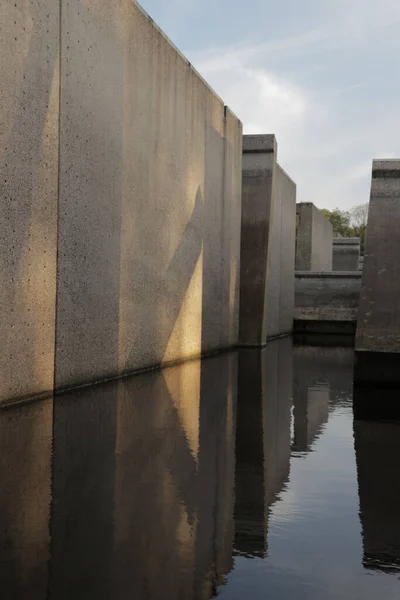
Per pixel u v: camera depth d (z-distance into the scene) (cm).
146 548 269
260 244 1400
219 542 279
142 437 474
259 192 1406
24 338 598
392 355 779
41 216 616
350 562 262
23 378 600
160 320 935
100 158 729
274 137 1398
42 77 609
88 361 722
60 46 638
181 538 282
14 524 292
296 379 841
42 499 327
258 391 727
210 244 1172
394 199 802
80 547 268
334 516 317
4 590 228
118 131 773
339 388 762
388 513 322
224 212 1261
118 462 402
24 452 416
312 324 2081
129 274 820
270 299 1675
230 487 360
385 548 277
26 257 595
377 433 514
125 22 785
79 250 691
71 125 664
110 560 256
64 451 422
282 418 570
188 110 1027
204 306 1151
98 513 310
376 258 792
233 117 1309
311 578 246
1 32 543
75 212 679
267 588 236
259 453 441
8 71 555
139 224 846
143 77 845
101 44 723
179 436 483
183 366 966
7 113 556
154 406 602
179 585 236
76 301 689
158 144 903
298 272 2095
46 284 631
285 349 1351
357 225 6619
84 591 229
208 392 706
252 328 1396
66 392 662
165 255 944
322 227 2825
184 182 1017
